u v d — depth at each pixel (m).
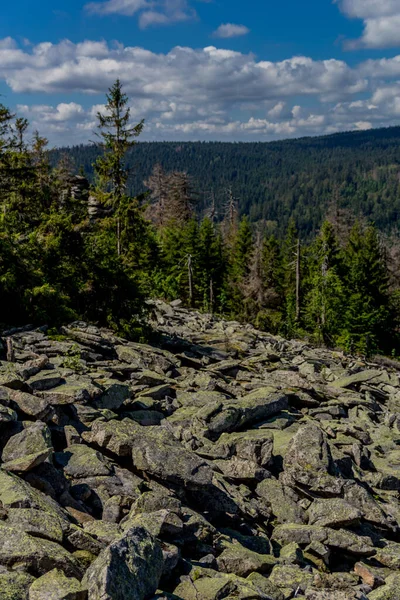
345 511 9.61
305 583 7.42
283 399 15.51
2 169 44.19
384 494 12.44
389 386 23.80
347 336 51.88
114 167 44.69
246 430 13.52
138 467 8.98
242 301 67.25
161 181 98.88
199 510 8.98
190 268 65.56
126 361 17.98
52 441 9.67
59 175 53.72
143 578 5.68
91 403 11.98
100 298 23.42
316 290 54.69
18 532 6.02
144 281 27.22
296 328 53.59
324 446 11.36
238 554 7.62
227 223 107.25
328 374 25.80
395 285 74.88
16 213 28.67
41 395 11.02
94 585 5.25
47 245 22.48
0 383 10.73
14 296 19.16
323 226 68.44
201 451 11.66
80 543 6.38
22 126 55.19
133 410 13.25
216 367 21.19
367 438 16.03
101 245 24.62
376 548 9.07
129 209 45.28
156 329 27.52
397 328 63.78
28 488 7.12
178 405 14.63
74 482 8.38
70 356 15.57
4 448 8.41
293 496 10.48
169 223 83.19
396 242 115.88
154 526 7.00
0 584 5.17
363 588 7.88
